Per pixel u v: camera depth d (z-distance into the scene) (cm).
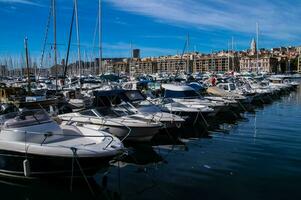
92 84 3412
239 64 12500
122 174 1091
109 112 1544
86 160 968
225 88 3194
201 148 1445
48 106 2058
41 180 1010
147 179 1045
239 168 1155
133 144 1486
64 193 957
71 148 955
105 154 975
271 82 4944
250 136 1706
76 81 3556
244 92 3120
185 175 1083
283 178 1056
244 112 2680
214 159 1267
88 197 930
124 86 2983
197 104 2177
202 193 938
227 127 1975
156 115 1686
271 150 1407
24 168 970
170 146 1477
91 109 1523
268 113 2616
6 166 1012
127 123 1441
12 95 2344
